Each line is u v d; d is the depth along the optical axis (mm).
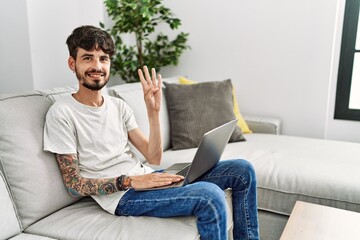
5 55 2289
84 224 1216
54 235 1173
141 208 1254
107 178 1291
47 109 1392
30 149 1253
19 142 1240
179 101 2160
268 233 1732
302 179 1635
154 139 1514
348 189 1537
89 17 2635
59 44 2412
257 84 2727
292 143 2186
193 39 2879
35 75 2232
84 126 1329
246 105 2807
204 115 2150
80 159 1326
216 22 2762
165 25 2947
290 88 2621
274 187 1665
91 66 1306
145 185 1267
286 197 1648
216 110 2188
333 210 1342
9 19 2199
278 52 2602
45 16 2270
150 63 2797
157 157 1545
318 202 1584
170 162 1895
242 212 1484
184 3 2844
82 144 1324
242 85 2783
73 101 1342
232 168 1483
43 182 1259
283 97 2658
